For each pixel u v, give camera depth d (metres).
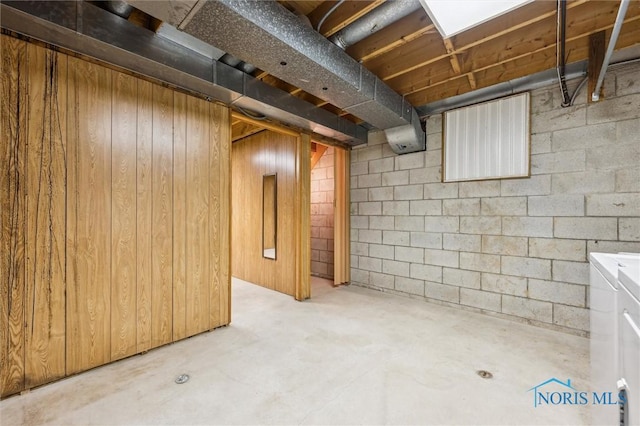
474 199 3.53
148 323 2.54
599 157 2.75
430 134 3.93
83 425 1.66
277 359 2.41
